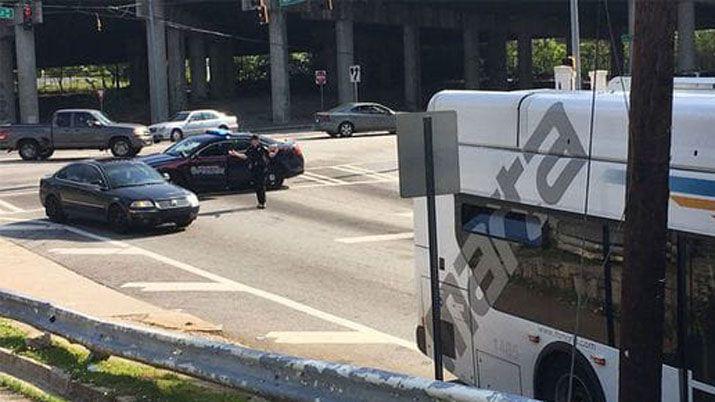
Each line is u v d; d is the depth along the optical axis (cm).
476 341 935
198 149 2561
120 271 1684
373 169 3031
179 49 6581
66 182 2191
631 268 632
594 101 721
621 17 6994
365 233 2005
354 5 6406
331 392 689
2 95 6309
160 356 870
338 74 6525
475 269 928
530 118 843
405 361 1132
